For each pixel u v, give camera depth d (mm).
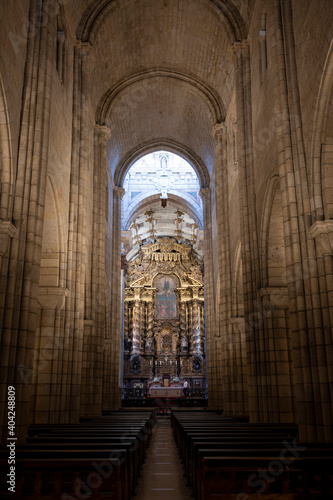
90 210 21266
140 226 49969
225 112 24062
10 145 10789
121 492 6094
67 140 16078
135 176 40375
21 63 11648
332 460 5402
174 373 48625
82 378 18797
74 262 15648
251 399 14938
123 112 27453
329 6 9602
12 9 10781
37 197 11281
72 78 17391
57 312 14539
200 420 12898
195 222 42656
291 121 11828
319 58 10258
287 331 14469
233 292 21359
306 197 11055
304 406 10242
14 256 10453
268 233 15102
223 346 21188
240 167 17156
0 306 10008
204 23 20906
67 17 16469
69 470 5512
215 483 5414
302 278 10734
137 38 22719
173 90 26500
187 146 32375
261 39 15594
